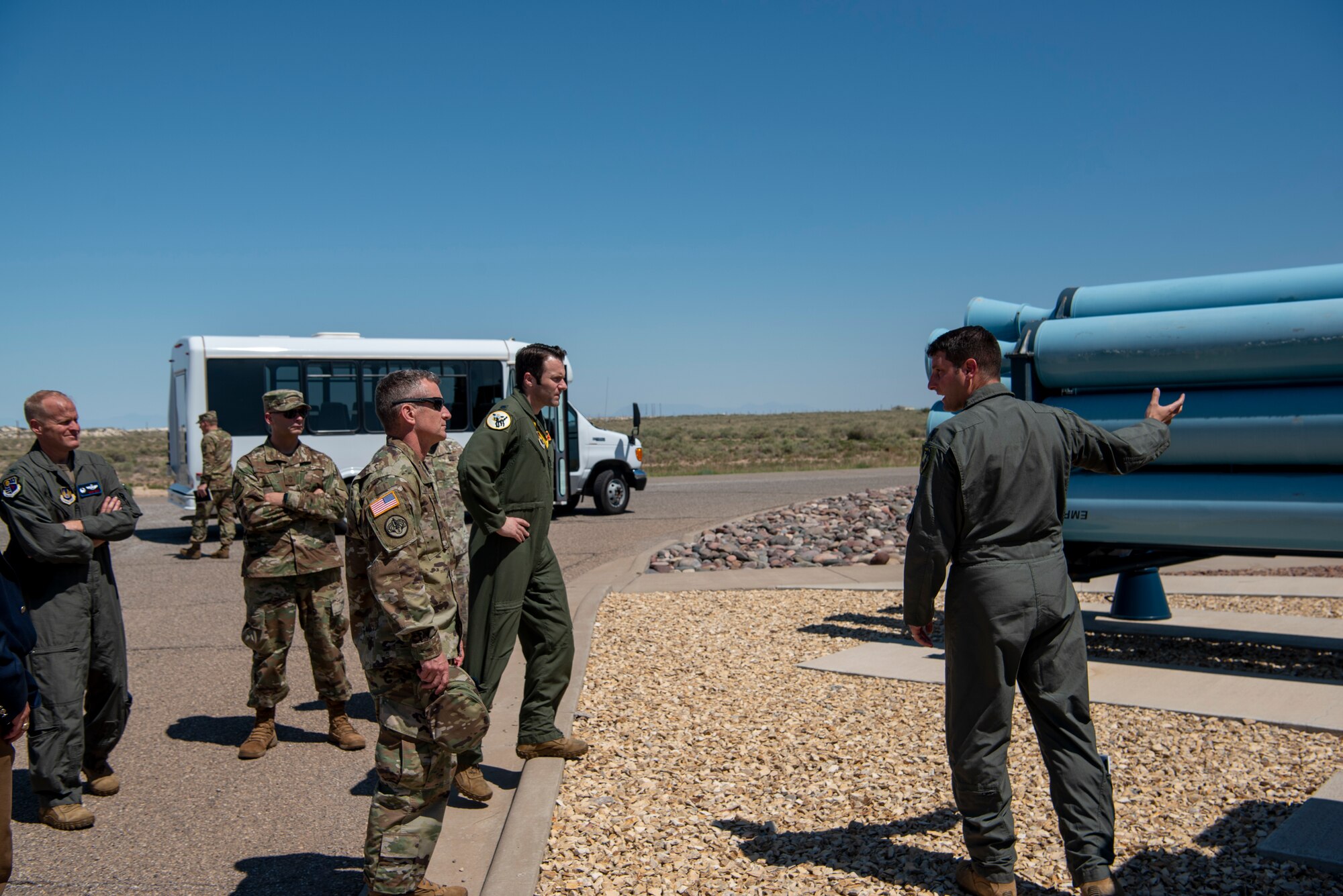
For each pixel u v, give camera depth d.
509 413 4.75
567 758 4.95
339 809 4.66
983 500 3.29
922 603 3.41
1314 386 5.88
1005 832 3.34
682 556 12.50
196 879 3.89
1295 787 4.26
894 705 5.73
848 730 5.29
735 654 7.21
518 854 3.78
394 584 3.21
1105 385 6.50
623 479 18.83
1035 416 3.40
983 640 3.29
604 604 9.37
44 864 4.04
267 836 4.34
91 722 4.78
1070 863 3.27
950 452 3.30
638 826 4.10
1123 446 3.55
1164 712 5.38
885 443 50.97
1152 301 6.58
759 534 13.85
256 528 5.24
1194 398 6.23
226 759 5.39
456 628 4.09
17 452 53.91
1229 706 5.41
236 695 6.72
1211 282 6.39
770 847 3.87
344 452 16.44
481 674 4.70
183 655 7.92
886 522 14.50
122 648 4.82
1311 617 7.76
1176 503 6.23
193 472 15.48
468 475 4.57
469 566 4.98
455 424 17.38
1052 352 6.53
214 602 10.33
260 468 5.29
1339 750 4.71
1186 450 6.20
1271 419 5.88
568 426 17.92
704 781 4.61
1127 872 3.54
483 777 4.85
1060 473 3.38
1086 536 6.56
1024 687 3.43
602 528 16.52
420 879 3.35
